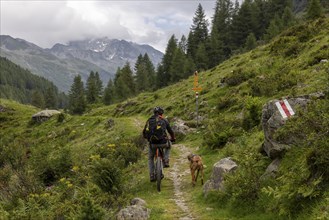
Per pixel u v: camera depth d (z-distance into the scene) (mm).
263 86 20969
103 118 43281
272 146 8906
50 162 18844
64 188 12922
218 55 90562
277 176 8250
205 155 15695
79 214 7652
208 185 9914
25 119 70750
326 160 6867
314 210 6387
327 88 9602
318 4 64375
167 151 11711
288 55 27406
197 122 23094
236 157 10547
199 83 42531
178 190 11156
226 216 8102
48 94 147750
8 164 25328
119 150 18422
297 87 17281
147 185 12047
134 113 48594
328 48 22125
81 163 19219
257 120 15680
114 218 8211
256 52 38375
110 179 10555
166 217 8461
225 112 22438
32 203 10250
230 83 28906
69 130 44438
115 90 104188
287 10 84250
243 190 8336
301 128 8164
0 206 10875
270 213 7340
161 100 47031
